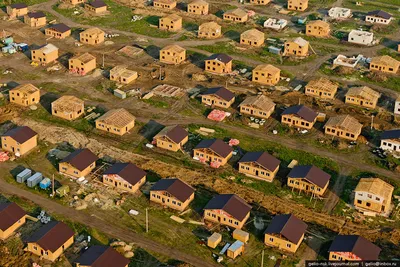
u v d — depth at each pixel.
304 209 99.06
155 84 145.75
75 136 118.69
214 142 112.81
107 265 80.25
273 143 119.94
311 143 120.56
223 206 93.19
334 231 93.75
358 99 138.00
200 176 107.06
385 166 113.06
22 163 108.31
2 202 96.31
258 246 89.31
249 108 130.62
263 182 106.25
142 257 85.69
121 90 140.75
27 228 90.56
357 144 120.19
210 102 134.62
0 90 137.25
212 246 88.38
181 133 116.94
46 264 83.25
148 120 126.94
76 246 87.19
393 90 148.88
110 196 99.81
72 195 99.44
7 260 83.75
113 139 118.38
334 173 110.31
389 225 96.12
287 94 142.50
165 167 109.31
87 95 137.62
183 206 96.69
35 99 131.88
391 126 128.25
